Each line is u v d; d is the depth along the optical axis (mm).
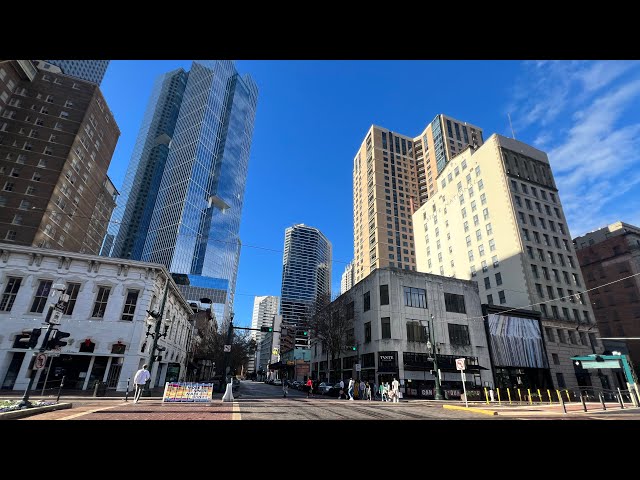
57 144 69625
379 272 38594
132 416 10977
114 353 25344
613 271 64188
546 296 47312
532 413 16828
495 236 54062
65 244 70562
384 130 123250
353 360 40625
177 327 39250
